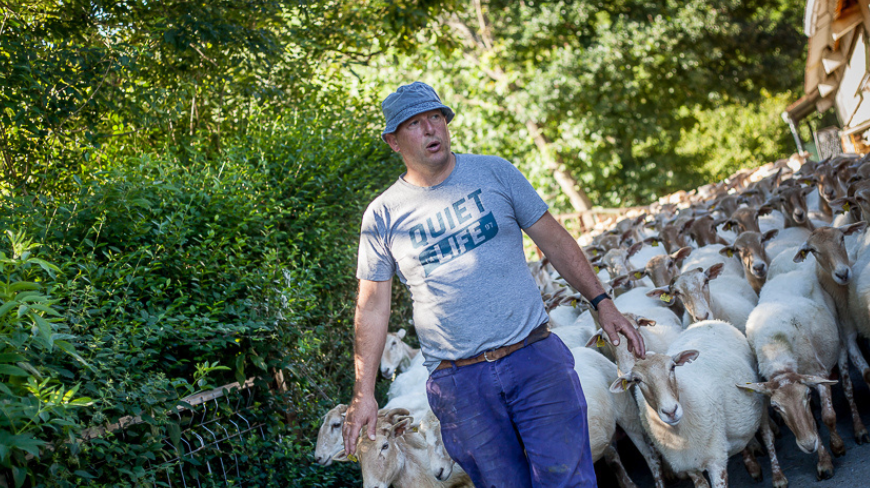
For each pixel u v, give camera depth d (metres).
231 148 6.82
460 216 2.97
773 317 5.36
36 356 3.57
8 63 5.96
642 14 23.00
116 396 4.05
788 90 27.19
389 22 10.07
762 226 10.07
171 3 7.78
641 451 5.40
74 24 7.18
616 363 5.72
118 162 6.59
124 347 4.23
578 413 2.96
